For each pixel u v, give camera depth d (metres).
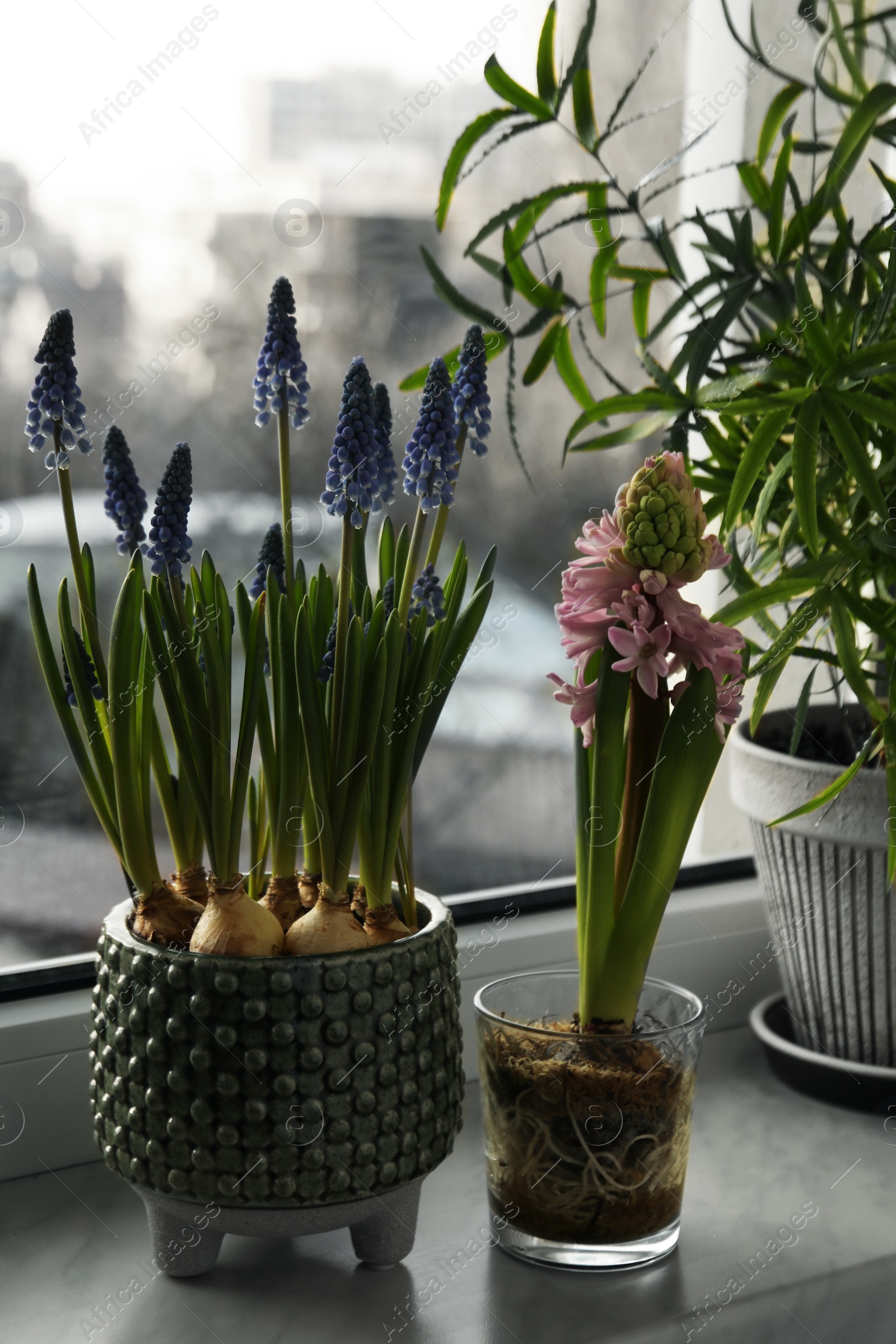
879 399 0.65
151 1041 0.50
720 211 0.76
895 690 0.67
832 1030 0.76
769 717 0.85
